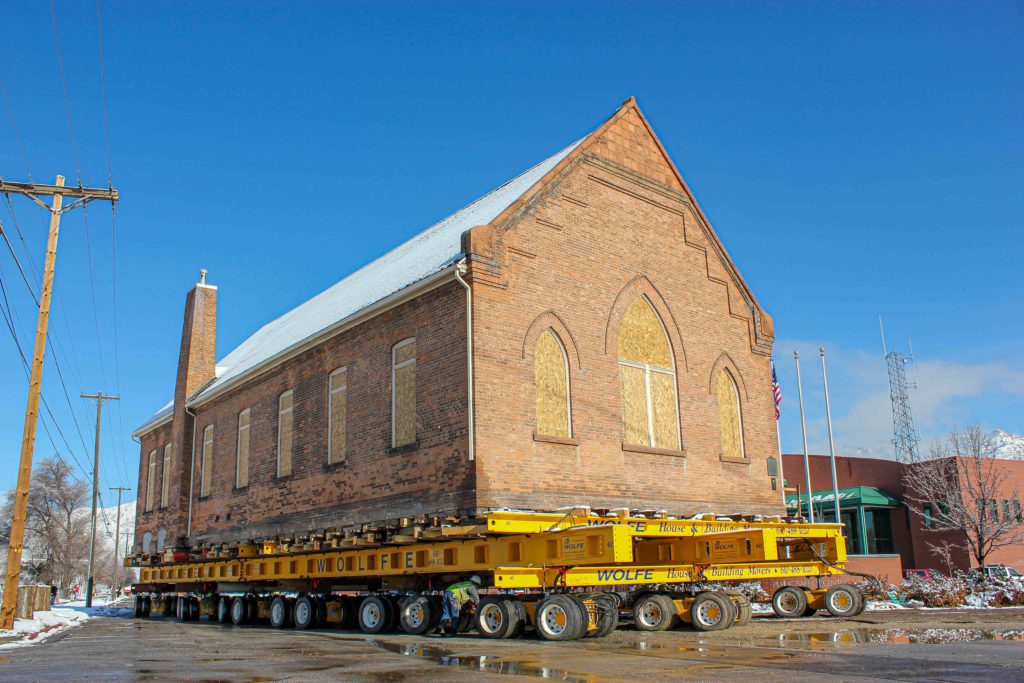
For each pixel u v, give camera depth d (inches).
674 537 694.5
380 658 459.8
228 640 642.8
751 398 916.0
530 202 748.6
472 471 652.1
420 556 686.5
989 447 1712.6
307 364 919.0
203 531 1125.1
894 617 754.8
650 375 821.9
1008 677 340.8
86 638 694.5
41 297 879.1
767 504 893.8
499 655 462.3
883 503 1774.1
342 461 825.5
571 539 588.1
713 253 923.4
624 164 850.8
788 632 600.1
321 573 804.6
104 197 927.7
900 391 2608.3
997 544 1588.3
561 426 726.5
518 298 717.9
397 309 774.5
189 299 1311.5
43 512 3533.5
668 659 428.8
